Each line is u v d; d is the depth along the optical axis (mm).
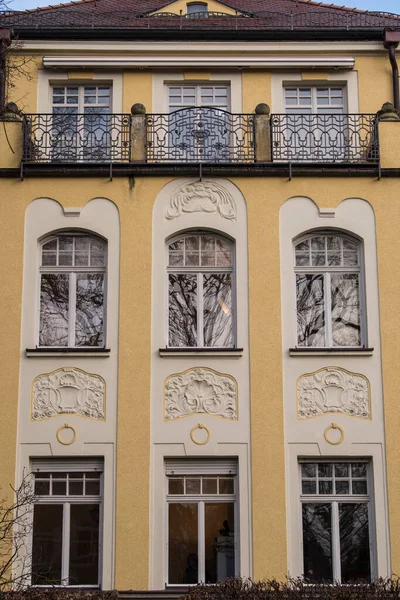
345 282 22109
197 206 22188
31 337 21453
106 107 24547
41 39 24438
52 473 20953
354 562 20609
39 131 23719
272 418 21000
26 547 20500
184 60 24281
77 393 21094
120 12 26594
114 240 21969
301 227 22109
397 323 21578
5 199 22141
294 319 21656
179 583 20500
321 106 24609
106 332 21453
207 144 22875
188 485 20922
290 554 20469
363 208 22234
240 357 21312
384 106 22891
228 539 20734
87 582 20453
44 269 22000
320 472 21031
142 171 22203
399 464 20844
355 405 21125
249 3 28234
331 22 25688
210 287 22000
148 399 21047
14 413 20938
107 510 20578
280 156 23156
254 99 24406
